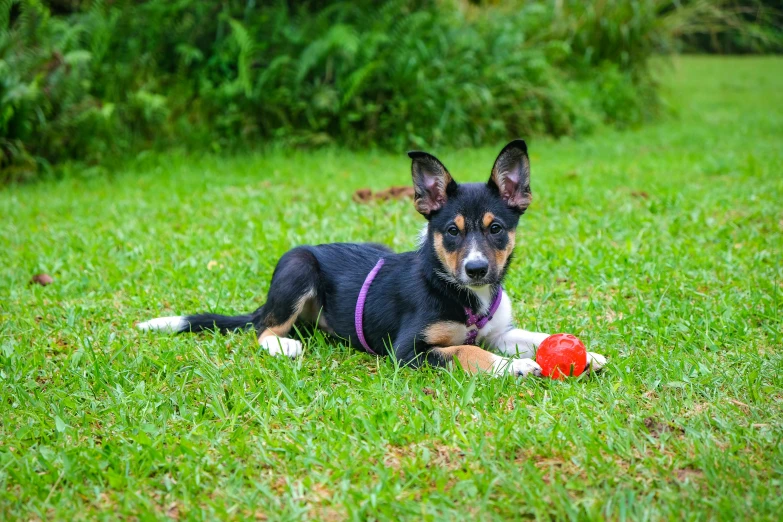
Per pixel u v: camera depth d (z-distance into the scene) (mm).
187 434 3582
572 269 5945
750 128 14398
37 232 7602
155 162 11070
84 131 10789
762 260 6039
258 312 5016
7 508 3016
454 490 3047
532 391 3926
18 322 5184
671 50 17656
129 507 3018
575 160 11336
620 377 4055
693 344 4500
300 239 6965
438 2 13914
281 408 3818
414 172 4609
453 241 4406
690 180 9203
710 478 3049
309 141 12234
